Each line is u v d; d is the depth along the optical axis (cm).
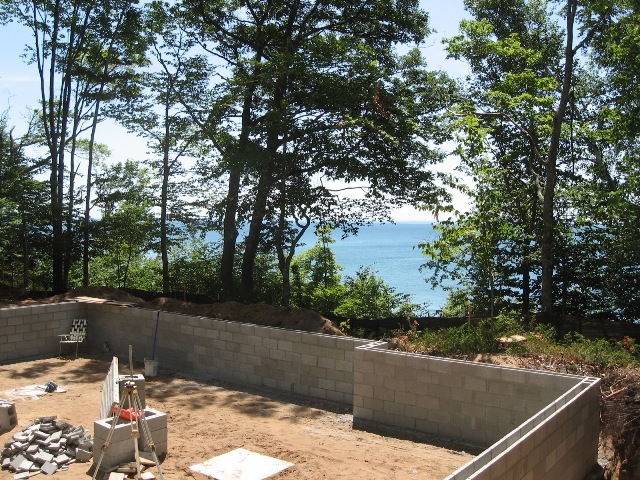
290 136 1794
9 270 2200
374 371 964
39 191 2042
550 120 1648
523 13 1911
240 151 1738
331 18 1958
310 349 1148
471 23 1677
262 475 737
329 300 2334
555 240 1766
